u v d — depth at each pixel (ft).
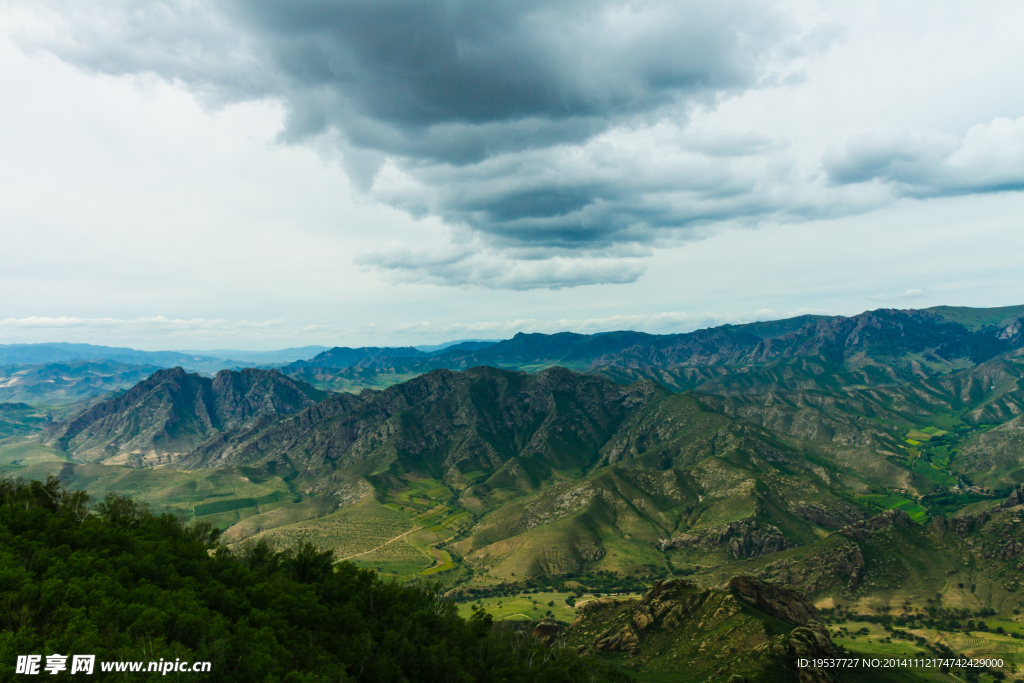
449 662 385.91
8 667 235.61
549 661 463.42
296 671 293.43
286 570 487.61
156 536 447.01
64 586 298.76
